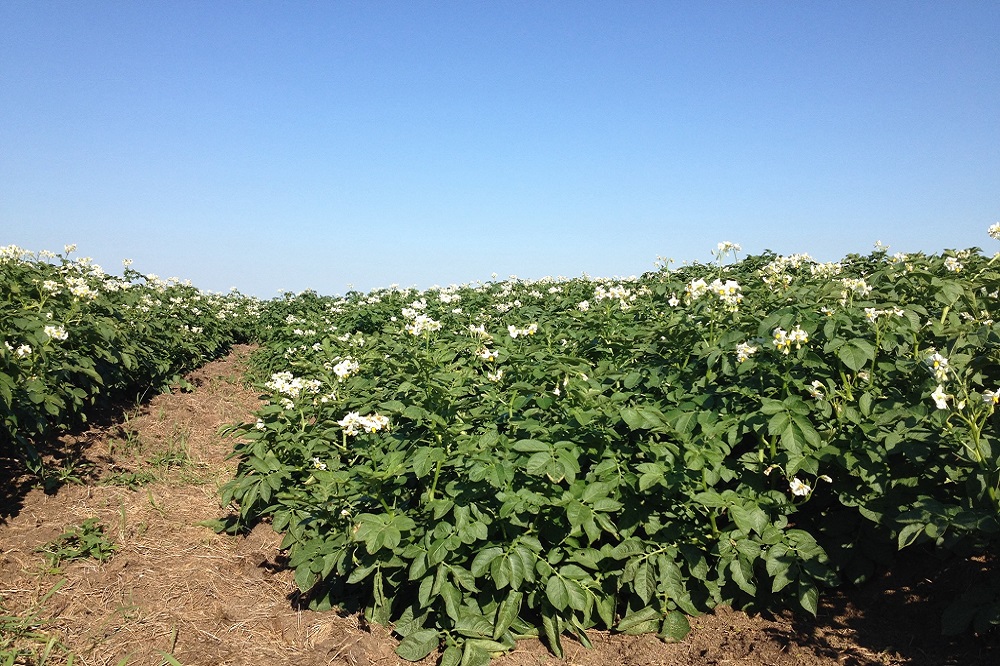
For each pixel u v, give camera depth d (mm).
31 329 1968
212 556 1695
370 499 1434
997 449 1216
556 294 3510
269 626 1409
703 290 1823
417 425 1425
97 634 1362
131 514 1859
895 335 1537
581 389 1453
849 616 1384
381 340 2391
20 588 1476
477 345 1860
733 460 1518
